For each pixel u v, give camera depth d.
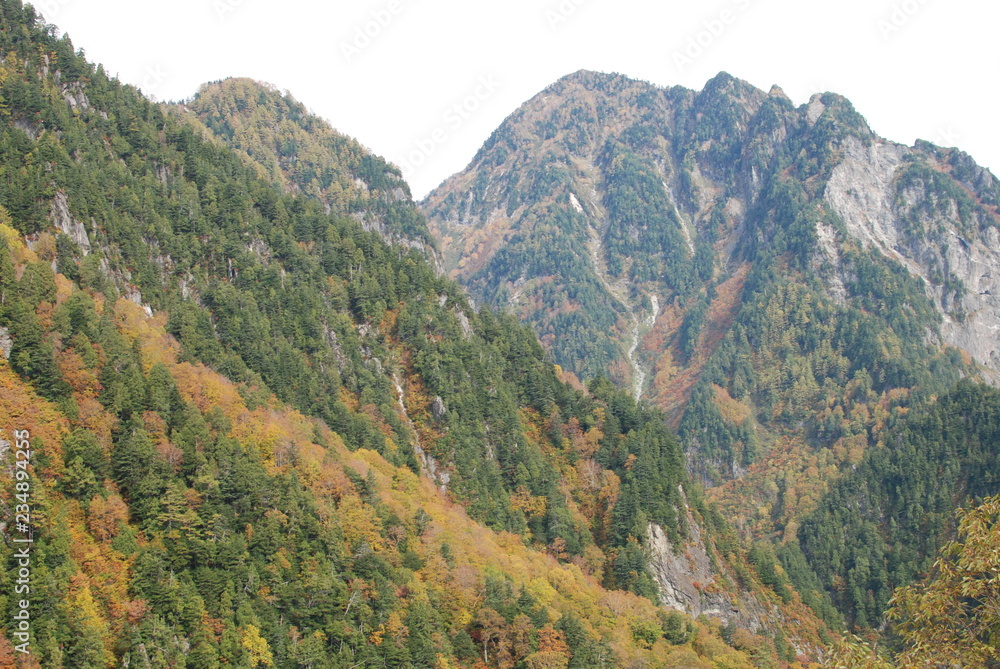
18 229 182.12
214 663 121.56
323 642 136.62
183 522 136.00
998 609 54.50
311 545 148.75
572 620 158.75
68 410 140.75
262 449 162.88
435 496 198.12
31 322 145.38
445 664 143.25
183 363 174.12
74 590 117.00
